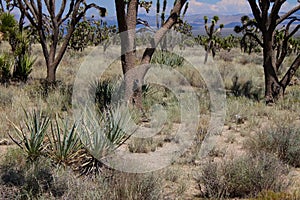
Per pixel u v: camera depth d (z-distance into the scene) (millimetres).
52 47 13508
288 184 5363
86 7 13578
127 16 9344
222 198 4906
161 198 4562
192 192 5188
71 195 4293
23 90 11750
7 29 14188
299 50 32219
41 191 4555
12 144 6852
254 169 5230
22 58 14477
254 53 37031
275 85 12859
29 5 13258
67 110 8555
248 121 9664
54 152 5602
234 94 13828
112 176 4855
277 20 12867
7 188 4391
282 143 6867
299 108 11391
